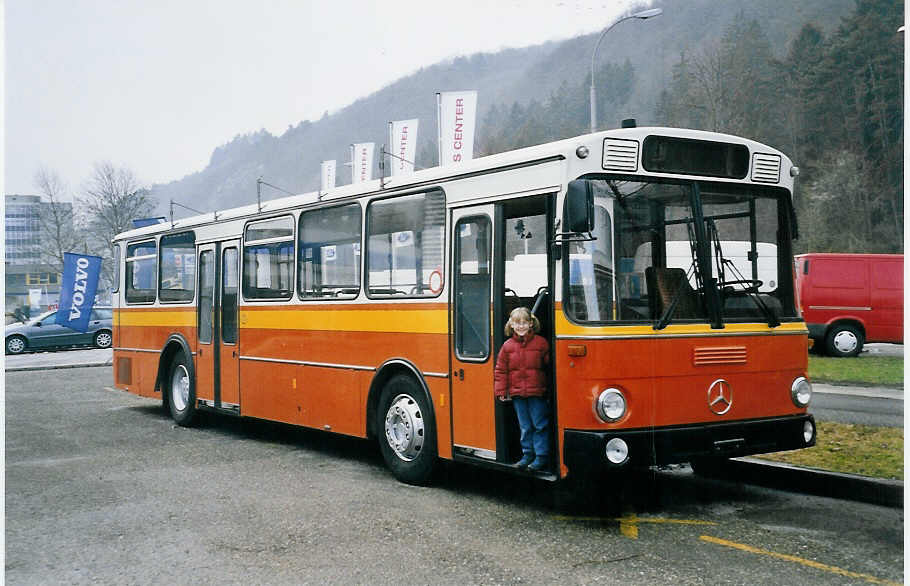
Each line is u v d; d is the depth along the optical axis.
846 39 51.03
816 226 46.34
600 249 6.80
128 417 14.27
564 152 6.88
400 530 6.72
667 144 7.14
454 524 6.90
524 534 6.58
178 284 13.27
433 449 8.23
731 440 6.97
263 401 11.06
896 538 6.35
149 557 6.11
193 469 9.43
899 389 15.25
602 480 8.36
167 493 8.16
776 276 7.50
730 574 5.55
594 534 6.55
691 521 6.91
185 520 7.12
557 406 6.82
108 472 9.27
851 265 22.31
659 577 5.50
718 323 7.04
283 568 5.80
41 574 5.77
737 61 55.47
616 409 6.57
